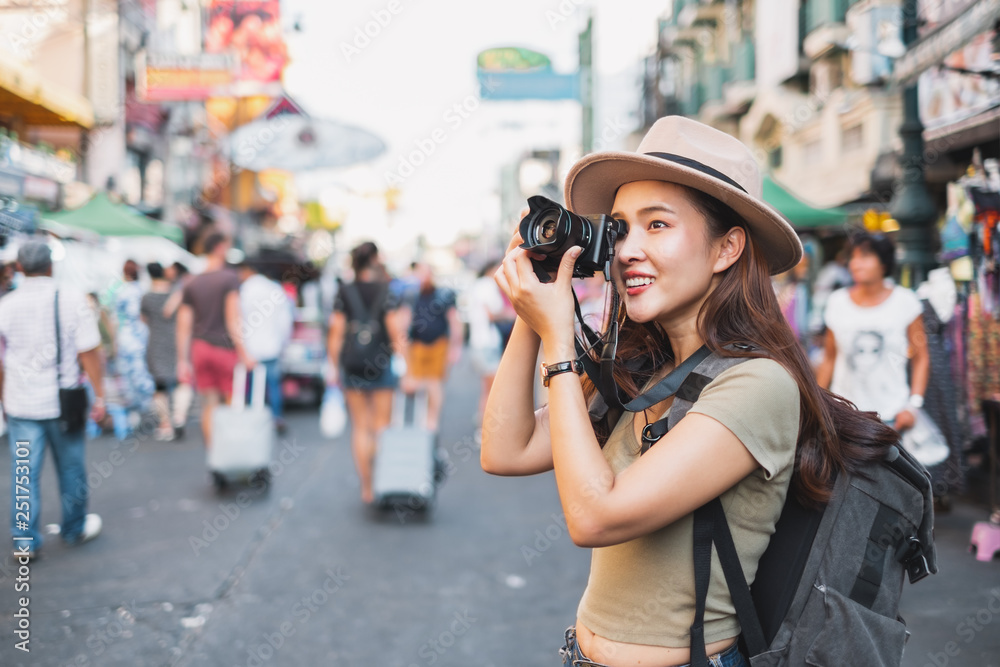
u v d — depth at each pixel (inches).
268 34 552.7
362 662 118.3
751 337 46.8
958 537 167.9
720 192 46.2
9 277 314.3
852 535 45.3
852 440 46.3
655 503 40.7
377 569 159.8
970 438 200.8
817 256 384.5
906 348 151.7
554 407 44.0
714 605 44.1
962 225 200.4
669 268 46.6
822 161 529.0
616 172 48.9
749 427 42.1
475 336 331.0
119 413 317.7
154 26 668.7
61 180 456.8
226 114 620.4
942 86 234.8
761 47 605.9
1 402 169.3
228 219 700.0
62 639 126.6
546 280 46.9
